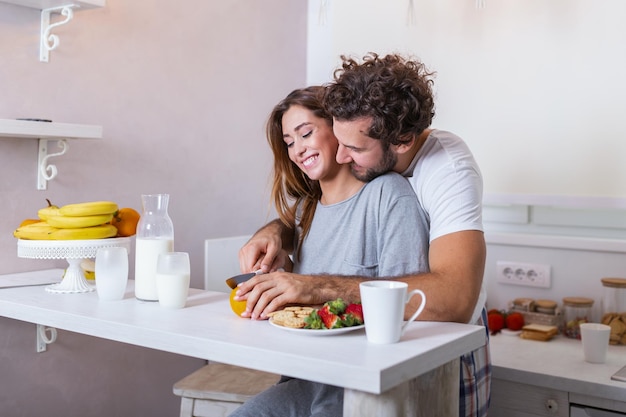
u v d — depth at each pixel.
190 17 2.44
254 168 2.73
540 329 2.29
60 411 2.10
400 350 1.15
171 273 1.47
